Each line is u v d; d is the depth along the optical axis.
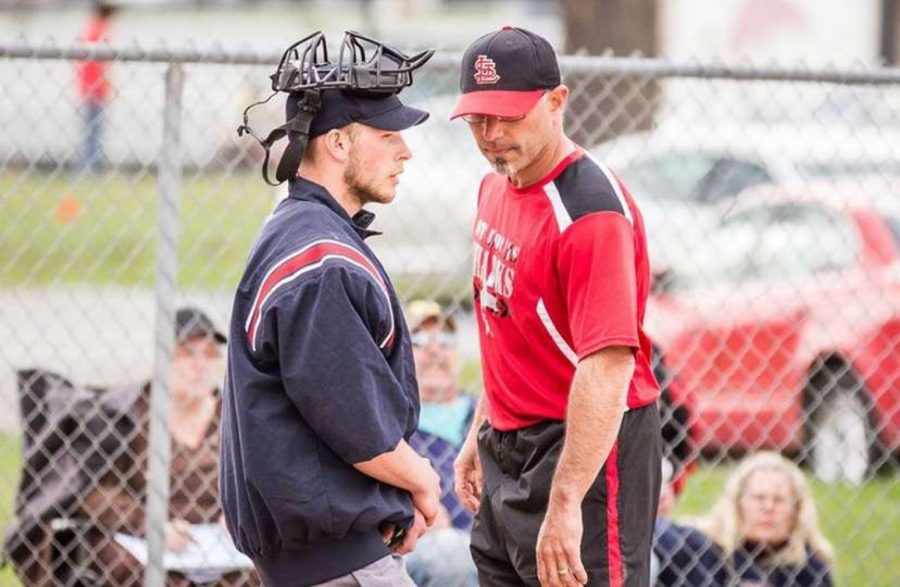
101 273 27.02
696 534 18.05
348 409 11.29
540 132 12.50
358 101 12.01
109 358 23.22
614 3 42.53
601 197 12.39
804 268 26.31
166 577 15.96
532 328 12.88
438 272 21.94
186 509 16.66
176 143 15.48
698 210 29.16
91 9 72.12
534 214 12.66
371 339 11.48
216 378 16.84
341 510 11.59
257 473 11.60
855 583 20.80
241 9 77.44
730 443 22.91
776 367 24.47
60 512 16.38
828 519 21.83
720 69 16.44
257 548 11.98
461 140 28.66
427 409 17.77
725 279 26.67
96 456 16.45
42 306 23.28
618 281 12.21
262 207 25.73
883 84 16.83
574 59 16.09
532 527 13.27
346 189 12.12
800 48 56.38
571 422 12.27
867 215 26.47
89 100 22.12
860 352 24.41
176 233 15.52
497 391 13.47
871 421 24.08
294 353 11.37
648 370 13.26
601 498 12.93
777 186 28.08
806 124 29.72
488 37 12.55
